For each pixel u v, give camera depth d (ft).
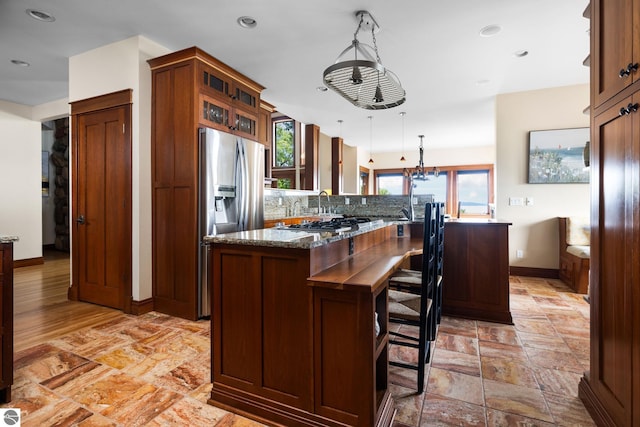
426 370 6.95
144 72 10.25
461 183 31.01
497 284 9.84
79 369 6.89
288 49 10.91
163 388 6.21
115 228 10.64
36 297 11.95
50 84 14.25
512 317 10.04
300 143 29.96
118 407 5.63
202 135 9.82
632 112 4.24
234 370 5.56
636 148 4.16
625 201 4.45
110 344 8.10
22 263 17.11
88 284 11.28
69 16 9.00
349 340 4.65
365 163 32.32
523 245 15.20
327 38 10.18
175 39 10.27
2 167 16.37
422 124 21.48
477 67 12.40
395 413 5.44
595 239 5.35
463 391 6.16
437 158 31.58
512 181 15.26
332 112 18.66
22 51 11.13
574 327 9.34
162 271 10.38
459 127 22.35
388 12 8.80
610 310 4.87
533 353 7.71
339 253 6.09
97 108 10.82
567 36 10.07
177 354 7.59
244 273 5.45
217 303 5.69
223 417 5.38
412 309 6.38
